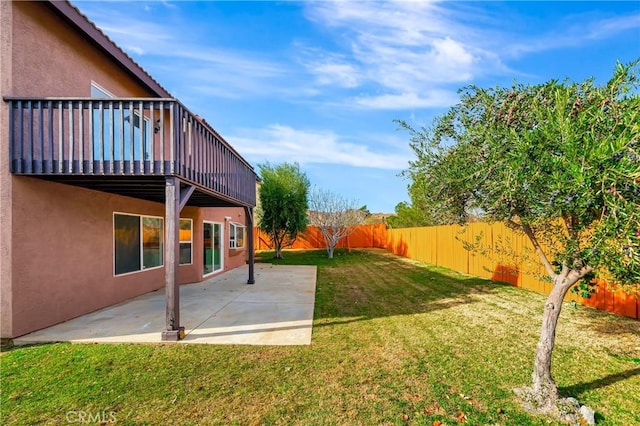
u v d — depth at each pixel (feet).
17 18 16.88
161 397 10.87
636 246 7.14
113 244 24.25
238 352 14.79
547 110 8.81
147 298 26.43
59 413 9.91
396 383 11.95
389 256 65.05
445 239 46.37
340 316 20.95
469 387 11.68
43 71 18.26
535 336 17.11
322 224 66.23
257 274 40.93
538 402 10.45
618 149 7.27
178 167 16.98
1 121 16.24
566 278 10.60
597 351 14.80
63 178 17.67
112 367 13.11
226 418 9.76
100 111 16.55
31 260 17.39
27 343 15.75
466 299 25.85
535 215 9.78
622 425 9.53
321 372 12.81
